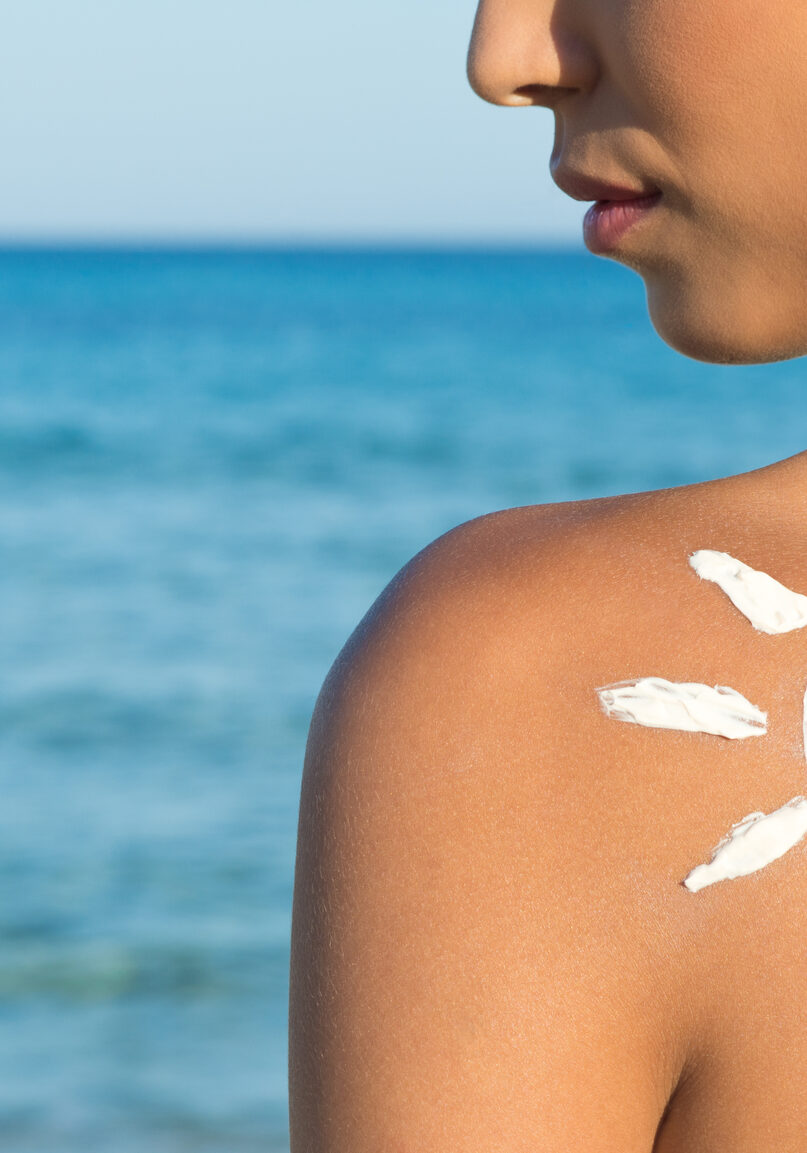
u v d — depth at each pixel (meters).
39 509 19.67
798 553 0.79
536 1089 0.74
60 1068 6.21
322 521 18.81
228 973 7.11
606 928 0.75
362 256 137.50
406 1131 0.75
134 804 9.31
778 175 0.78
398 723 0.77
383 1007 0.75
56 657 12.68
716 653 0.77
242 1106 5.89
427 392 33.31
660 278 0.81
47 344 48.03
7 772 9.91
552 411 29.06
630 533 0.79
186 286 99.44
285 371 38.72
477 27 0.80
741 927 0.75
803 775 0.76
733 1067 0.75
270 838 8.72
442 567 0.79
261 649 12.91
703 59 0.77
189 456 24.12
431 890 0.75
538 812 0.75
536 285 100.94
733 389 31.34
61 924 7.62
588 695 0.76
